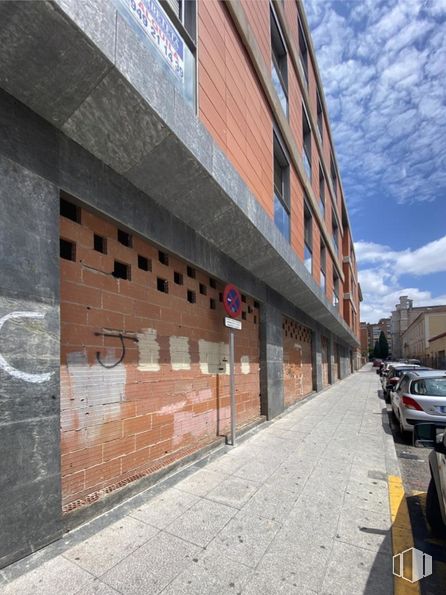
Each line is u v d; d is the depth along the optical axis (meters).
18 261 2.75
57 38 2.63
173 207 4.81
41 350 2.87
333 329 20.67
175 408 4.96
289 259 8.70
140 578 2.61
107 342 3.79
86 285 3.58
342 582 2.66
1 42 2.51
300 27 13.03
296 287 10.19
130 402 4.07
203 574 2.69
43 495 2.83
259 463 5.21
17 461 2.64
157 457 4.49
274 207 8.39
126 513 3.54
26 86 2.79
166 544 3.05
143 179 4.14
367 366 71.50
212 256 6.07
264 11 8.01
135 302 4.27
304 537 3.25
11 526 2.59
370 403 12.26
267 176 7.73
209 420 5.96
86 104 3.13
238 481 4.50
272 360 8.86
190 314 5.52
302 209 11.55
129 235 4.29
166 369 4.80
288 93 10.11
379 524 3.53
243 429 6.93
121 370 3.96
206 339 6.00
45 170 3.04
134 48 3.30
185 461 4.93
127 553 2.90
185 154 4.20
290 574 2.73
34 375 2.80
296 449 6.01
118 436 3.86
